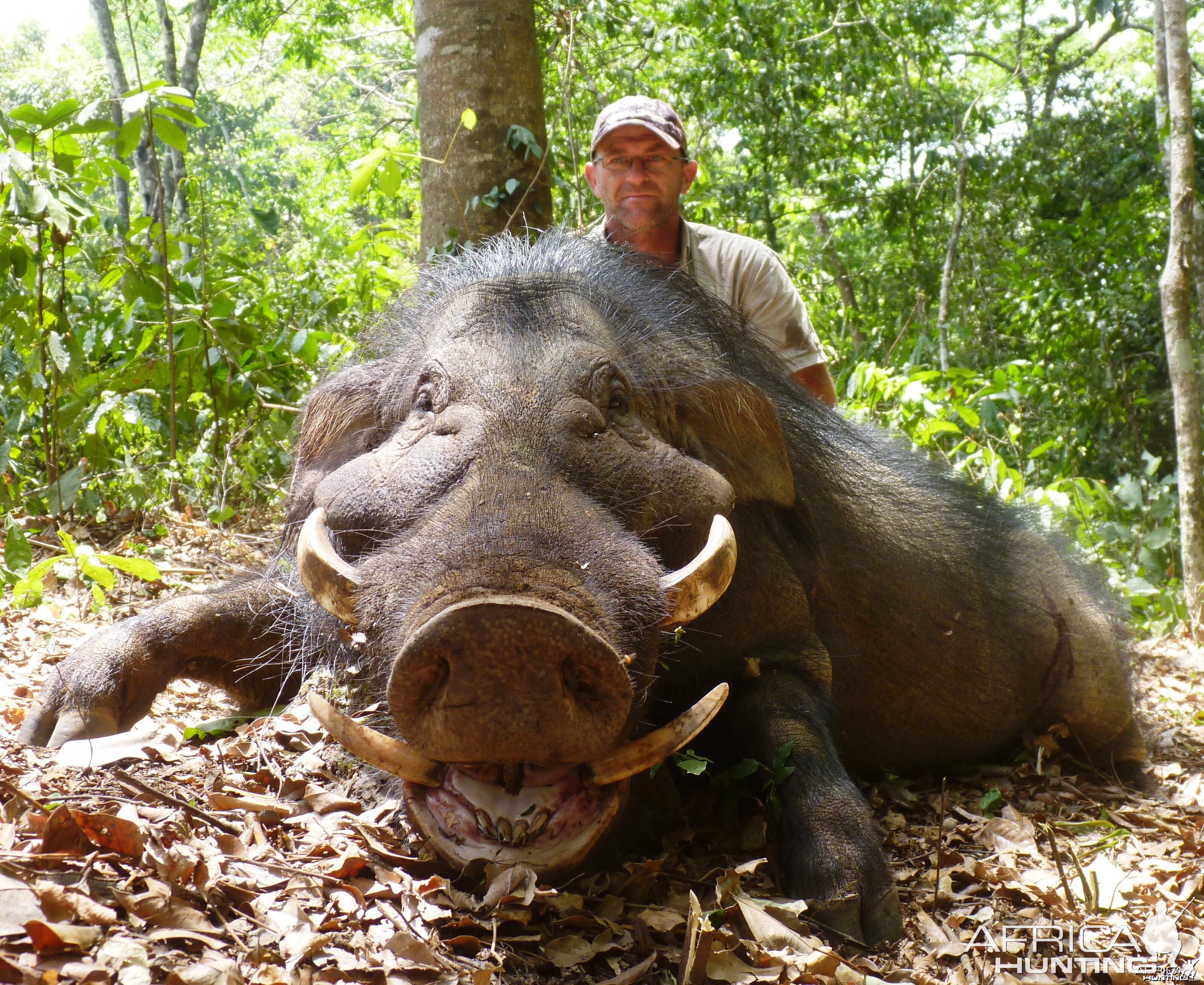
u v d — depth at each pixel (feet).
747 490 4.44
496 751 2.90
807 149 17.44
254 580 5.02
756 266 6.80
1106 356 13.85
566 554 3.17
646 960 3.19
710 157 20.81
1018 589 5.82
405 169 19.30
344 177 27.96
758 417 4.46
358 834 3.62
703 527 3.89
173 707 5.01
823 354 6.98
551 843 3.19
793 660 4.49
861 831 3.87
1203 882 4.14
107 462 8.15
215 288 9.18
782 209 20.66
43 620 5.90
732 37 15.85
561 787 3.22
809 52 16.80
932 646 5.38
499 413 3.64
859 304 21.03
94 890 2.80
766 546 4.52
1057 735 5.86
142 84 7.98
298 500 4.57
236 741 4.37
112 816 3.03
